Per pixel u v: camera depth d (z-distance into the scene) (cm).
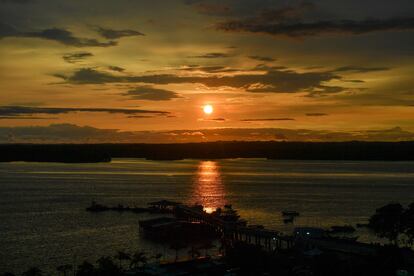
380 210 17350
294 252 16062
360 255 14550
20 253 17650
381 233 17425
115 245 19400
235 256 14750
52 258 16962
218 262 14662
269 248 17975
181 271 13675
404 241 17988
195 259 14838
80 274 13512
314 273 13150
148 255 17525
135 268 14225
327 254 13900
